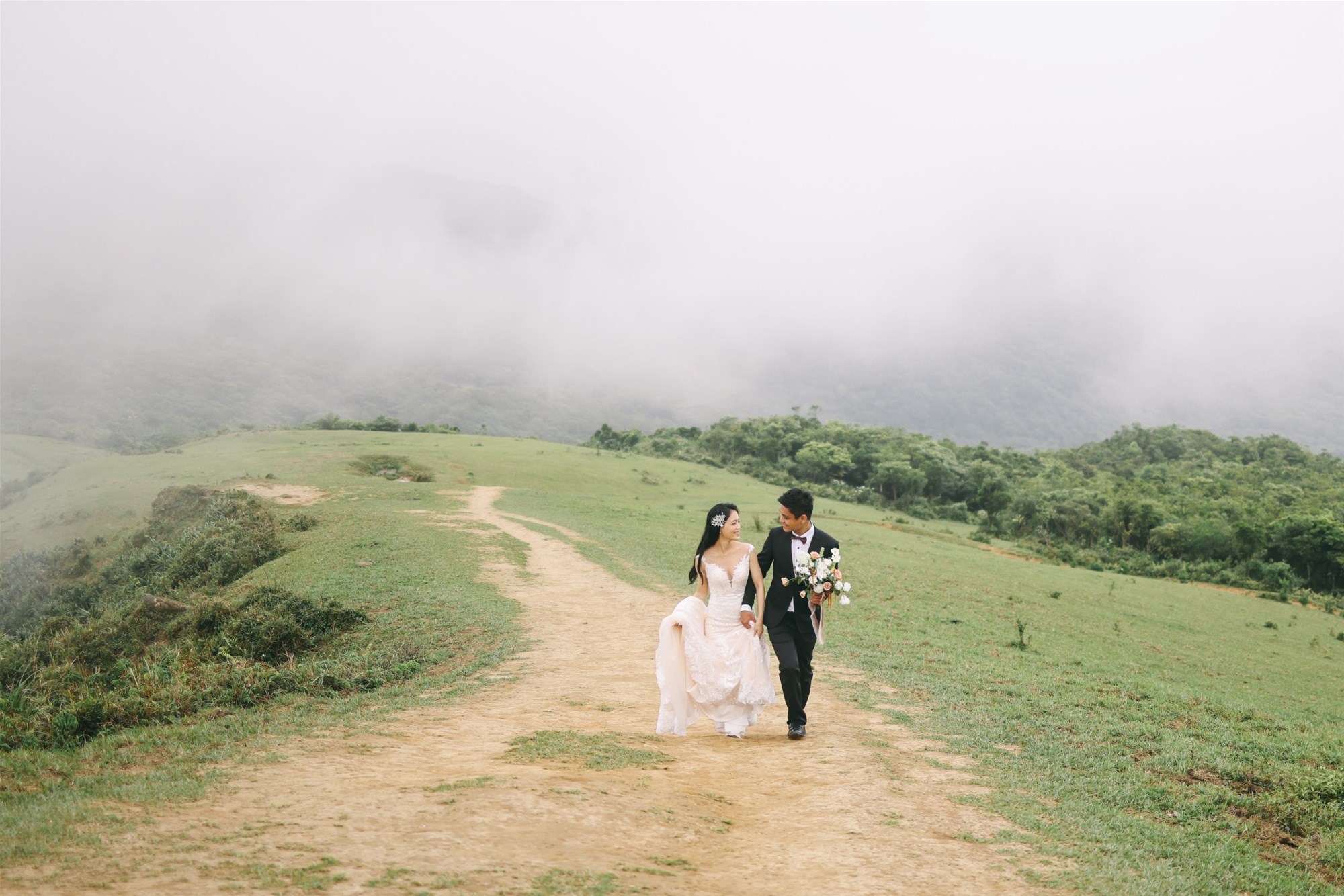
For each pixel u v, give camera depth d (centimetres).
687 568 2694
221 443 8469
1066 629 2428
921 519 8512
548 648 1437
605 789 554
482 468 6819
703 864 440
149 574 3581
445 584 2194
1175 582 5750
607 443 12588
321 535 3303
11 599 4094
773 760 716
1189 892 477
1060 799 666
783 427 13662
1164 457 16712
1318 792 734
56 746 740
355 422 11544
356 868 383
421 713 907
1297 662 2847
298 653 1612
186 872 372
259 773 589
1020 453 14875
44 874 366
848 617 1961
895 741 839
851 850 482
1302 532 7100
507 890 368
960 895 425
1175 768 812
